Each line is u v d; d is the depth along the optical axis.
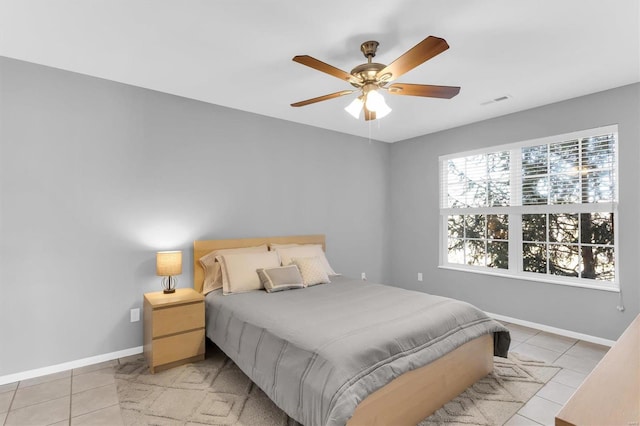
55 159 2.71
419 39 2.28
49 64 2.66
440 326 2.25
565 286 3.46
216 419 2.05
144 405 2.21
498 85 3.07
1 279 2.50
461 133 4.40
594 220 3.35
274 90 3.19
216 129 3.58
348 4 1.91
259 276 3.26
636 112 3.02
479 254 4.32
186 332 2.81
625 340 1.22
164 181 3.24
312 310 2.47
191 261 3.40
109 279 2.95
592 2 1.89
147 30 2.18
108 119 2.95
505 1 1.88
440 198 4.68
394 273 5.32
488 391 2.37
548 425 2.00
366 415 1.69
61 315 2.73
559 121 3.49
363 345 1.84
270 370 2.04
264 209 3.95
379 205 5.22
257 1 1.88
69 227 2.77
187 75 2.86
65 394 2.34
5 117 2.53
